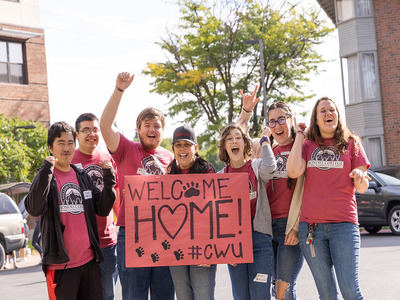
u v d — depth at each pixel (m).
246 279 5.75
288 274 5.91
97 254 5.34
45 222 5.19
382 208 15.80
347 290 5.09
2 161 22.44
